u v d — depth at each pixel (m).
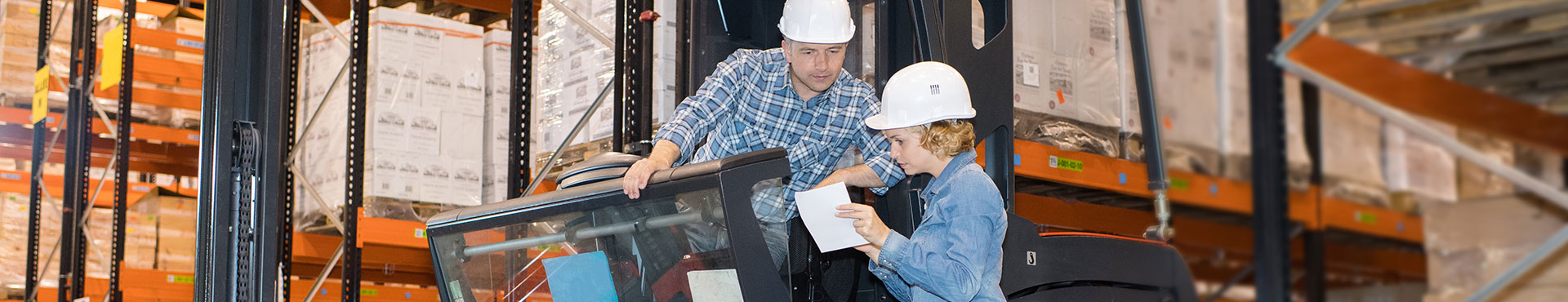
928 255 2.37
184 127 6.49
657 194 2.41
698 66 3.74
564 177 2.83
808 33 2.86
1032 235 3.01
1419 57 5.30
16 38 7.31
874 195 3.36
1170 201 4.95
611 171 2.65
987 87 2.96
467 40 5.32
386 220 4.96
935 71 2.51
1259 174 4.93
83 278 6.38
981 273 2.39
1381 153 5.91
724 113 3.06
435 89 5.16
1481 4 4.82
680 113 2.97
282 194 5.43
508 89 5.46
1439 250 5.79
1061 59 4.09
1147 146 3.38
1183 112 5.29
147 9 6.40
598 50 4.45
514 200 2.80
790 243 2.94
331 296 5.89
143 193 6.67
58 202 7.18
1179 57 5.30
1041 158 3.86
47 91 6.72
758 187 2.39
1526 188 5.39
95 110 6.76
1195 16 5.33
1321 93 5.68
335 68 5.49
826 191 2.42
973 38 3.83
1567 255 5.32
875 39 3.20
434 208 5.15
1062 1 4.13
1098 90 4.19
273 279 3.59
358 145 4.86
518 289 2.84
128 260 6.13
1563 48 5.00
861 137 3.14
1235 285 6.24
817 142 3.13
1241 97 5.31
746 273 2.33
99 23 6.79
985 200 2.43
